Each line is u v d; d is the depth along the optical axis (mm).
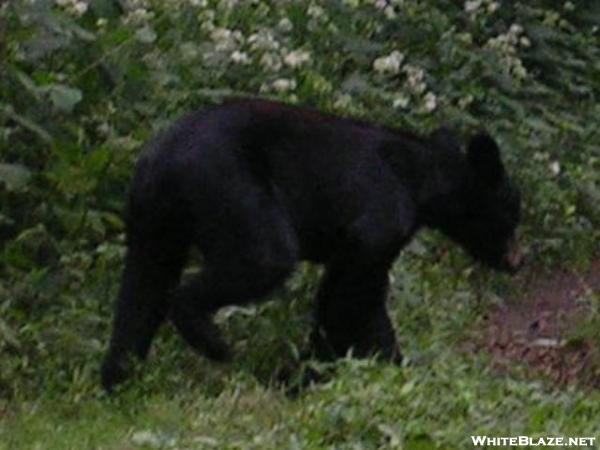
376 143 12992
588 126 19281
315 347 13133
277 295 13539
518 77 18781
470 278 16156
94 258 13641
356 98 16781
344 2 17797
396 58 17125
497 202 13688
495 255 13898
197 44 15852
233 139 12250
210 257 12227
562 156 18531
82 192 13625
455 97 18016
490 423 11344
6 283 13094
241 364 12977
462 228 13711
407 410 11398
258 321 13305
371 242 12805
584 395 12680
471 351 14508
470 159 13547
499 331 15359
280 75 15992
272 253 12250
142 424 11664
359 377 11945
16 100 13906
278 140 12469
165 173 12133
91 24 15102
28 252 13336
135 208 12258
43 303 13047
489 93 18297
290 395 12586
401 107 16906
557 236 17312
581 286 16719
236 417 11805
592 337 14664
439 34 18438
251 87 15766
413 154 13211
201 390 12477
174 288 12477
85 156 13852
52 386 12328
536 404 11969
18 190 13305
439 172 13336
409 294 14750
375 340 13086
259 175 12305
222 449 11062
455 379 12141
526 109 18734
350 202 12734
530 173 17438
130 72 14672
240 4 16812
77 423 11711
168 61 15320
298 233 12609
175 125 12320
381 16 18203
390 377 11914
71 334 12656
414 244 15484
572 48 20391
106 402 12141
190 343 12258
